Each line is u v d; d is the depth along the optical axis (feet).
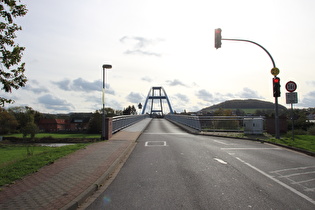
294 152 37.60
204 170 25.40
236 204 16.11
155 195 17.94
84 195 17.07
